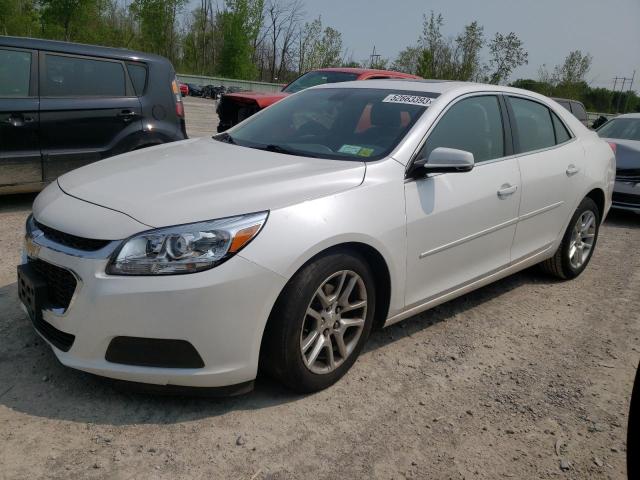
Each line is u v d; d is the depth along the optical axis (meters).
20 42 5.79
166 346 2.56
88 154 6.18
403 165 3.32
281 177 3.01
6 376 2.96
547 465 2.63
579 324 4.20
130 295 2.50
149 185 2.92
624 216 8.54
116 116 6.32
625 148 8.02
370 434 2.74
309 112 4.03
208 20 60.12
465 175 3.66
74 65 6.10
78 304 2.59
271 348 2.78
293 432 2.70
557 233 4.67
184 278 2.51
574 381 3.37
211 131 14.51
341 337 3.07
